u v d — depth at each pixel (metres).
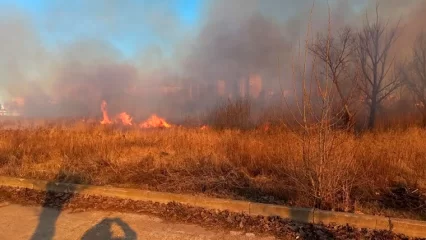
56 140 8.95
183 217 4.33
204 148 7.68
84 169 6.52
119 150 7.89
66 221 4.26
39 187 5.52
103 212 4.55
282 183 5.23
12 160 7.06
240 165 6.54
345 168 4.68
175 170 6.31
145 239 3.71
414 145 7.38
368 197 4.80
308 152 4.64
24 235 3.86
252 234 3.81
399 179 5.58
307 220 4.10
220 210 4.49
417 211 4.30
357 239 3.63
